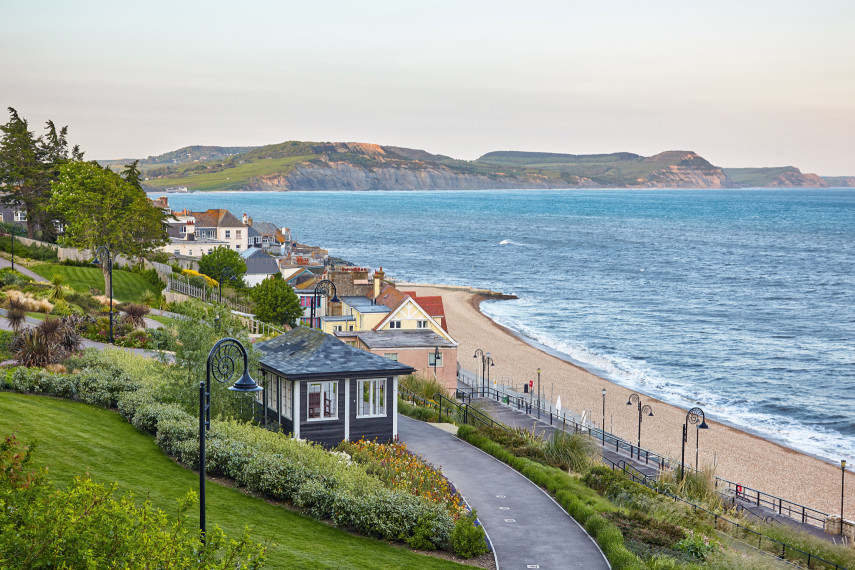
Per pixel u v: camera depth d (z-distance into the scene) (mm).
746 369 99000
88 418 34188
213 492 28000
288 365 38969
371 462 33656
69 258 95938
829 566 33375
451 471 37281
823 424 76438
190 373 37312
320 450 32406
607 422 73500
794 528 42094
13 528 14641
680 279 187875
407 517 27297
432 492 31391
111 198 93812
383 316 74875
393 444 38969
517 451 42062
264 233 178375
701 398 85625
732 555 28375
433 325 75375
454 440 43438
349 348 41094
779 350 110188
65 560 14805
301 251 175375
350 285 84875
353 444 37719
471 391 76250
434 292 159625
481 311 141250
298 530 25906
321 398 38688
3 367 41156
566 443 43062
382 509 27219
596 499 33312
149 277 92375
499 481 35906
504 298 158125
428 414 49750
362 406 39500
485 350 106312
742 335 121188
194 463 30297
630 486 36688
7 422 29969
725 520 36438
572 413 75250
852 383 91875
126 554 15094
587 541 28406
